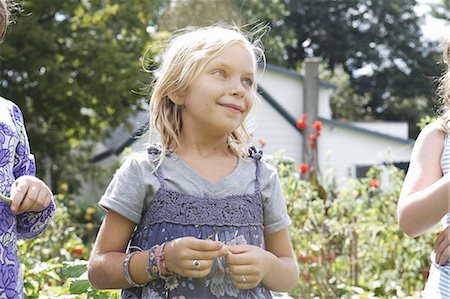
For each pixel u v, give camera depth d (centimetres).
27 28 1855
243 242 230
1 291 222
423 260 536
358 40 3441
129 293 234
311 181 645
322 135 2097
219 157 239
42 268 384
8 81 1950
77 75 1936
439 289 248
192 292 224
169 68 238
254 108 259
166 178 231
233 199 232
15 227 232
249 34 279
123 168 236
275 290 236
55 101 1973
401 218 251
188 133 238
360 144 2108
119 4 2000
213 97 230
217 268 226
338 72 3538
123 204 230
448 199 238
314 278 505
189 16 2384
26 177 228
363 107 3556
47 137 1994
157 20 2375
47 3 1927
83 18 2014
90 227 849
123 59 1919
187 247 213
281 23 3262
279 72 2005
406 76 3503
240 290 227
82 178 2375
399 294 443
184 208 229
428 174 253
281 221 242
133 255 225
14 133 240
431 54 3462
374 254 559
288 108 2009
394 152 2095
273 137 1975
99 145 2977
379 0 3422
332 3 3372
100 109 1973
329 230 534
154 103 242
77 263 314
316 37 3384
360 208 619
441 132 259
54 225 600
